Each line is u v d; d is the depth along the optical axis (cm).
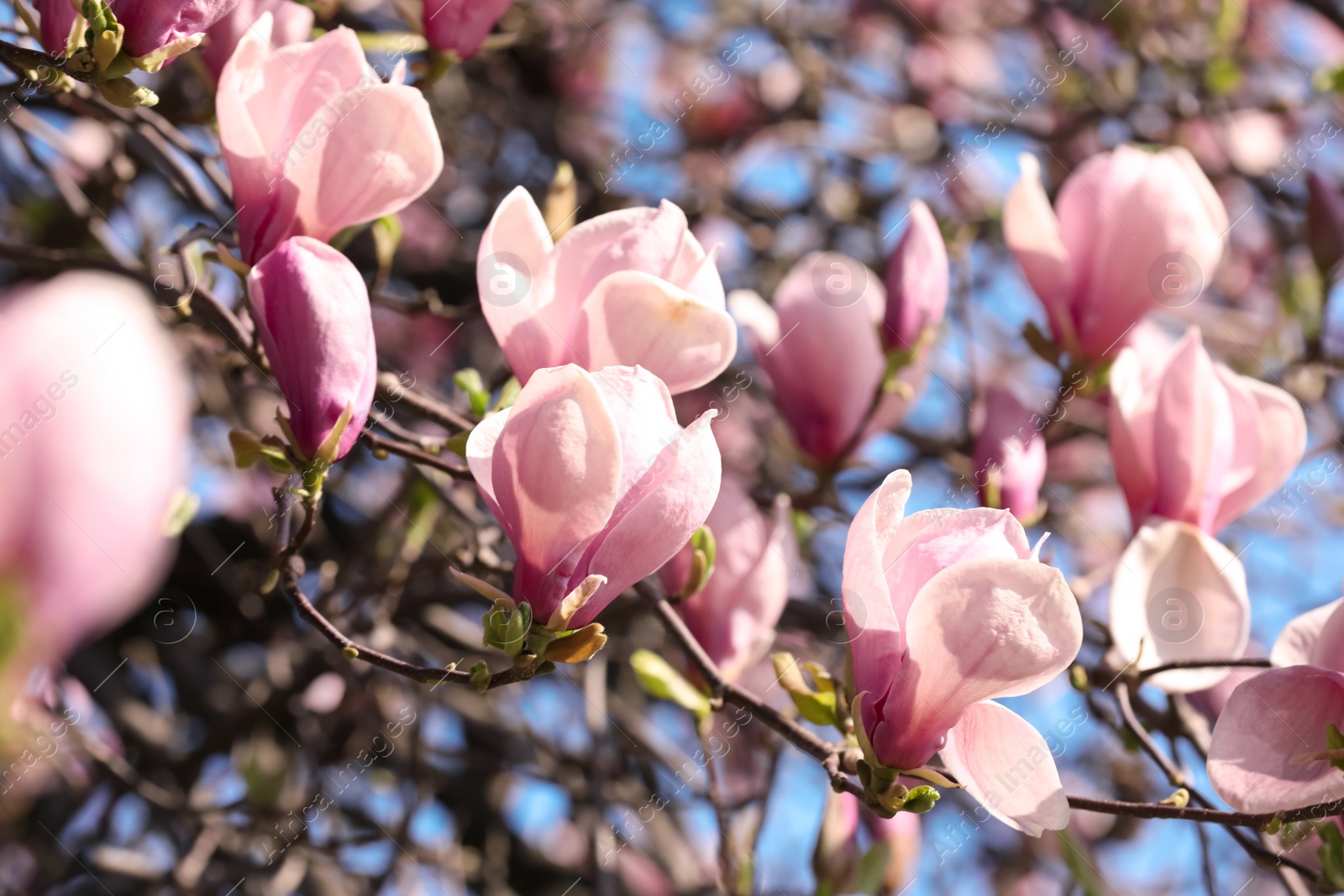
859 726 104
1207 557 117
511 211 108
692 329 106
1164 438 119
